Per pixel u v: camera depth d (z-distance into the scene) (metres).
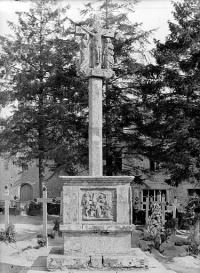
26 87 29.11
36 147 29.64
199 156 21.38
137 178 26.70
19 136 29.36
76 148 25.38
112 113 25.77
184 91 22.69
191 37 22.98
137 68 25.52
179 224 23.81
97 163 12.29
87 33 12.89
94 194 11.73
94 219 11.63
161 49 24.08
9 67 30.91
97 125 12.45
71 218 11.57
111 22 27.22
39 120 27.94
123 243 11.48
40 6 31.92
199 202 23.86
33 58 30.42
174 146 22.59
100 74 12.61
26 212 27.39
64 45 29.20
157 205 20.84
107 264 10.93
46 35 31.84
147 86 24.20
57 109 26.31
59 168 26.17
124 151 27.42
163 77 24.34
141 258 11.03
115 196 11.75
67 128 26.00
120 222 11.62
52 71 29.66
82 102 26.50
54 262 10.85
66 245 11.36
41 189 29.55
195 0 23.97
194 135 21.72
